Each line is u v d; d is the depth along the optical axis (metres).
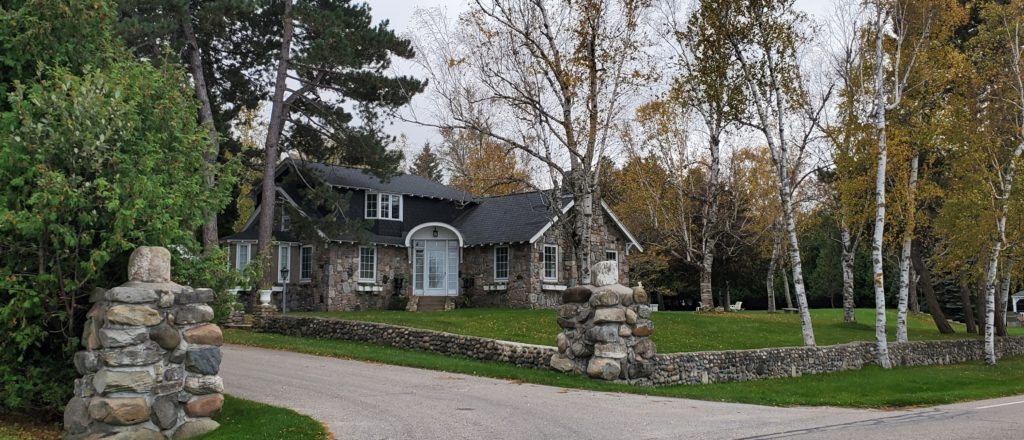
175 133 12.91
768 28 22.50
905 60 25.58
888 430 11.84
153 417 10.30
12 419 11.97
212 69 32.94
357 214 37.81
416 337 22.02
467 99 22.56
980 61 28.11
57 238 10.66
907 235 26.05
